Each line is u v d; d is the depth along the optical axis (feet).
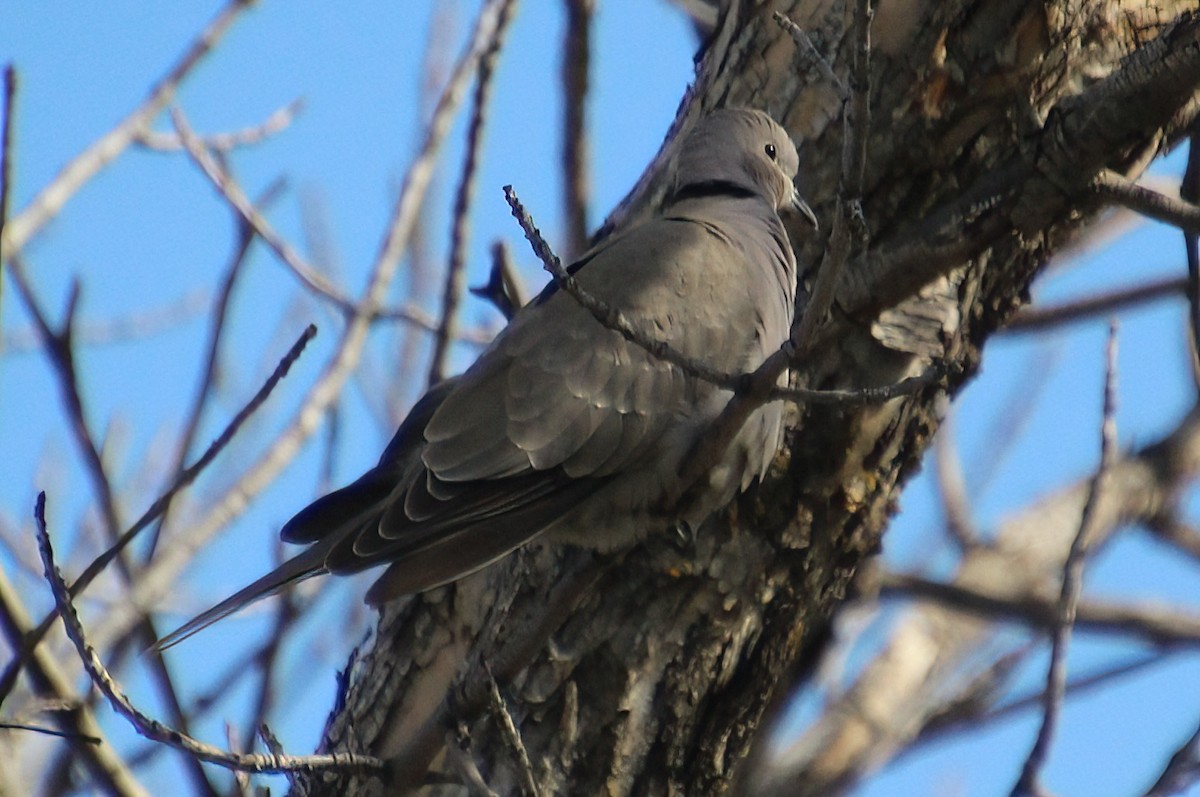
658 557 30.76
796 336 23.99
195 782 30.68
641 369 29.37
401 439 31.40
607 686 30.66
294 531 30.01
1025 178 30.04
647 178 35.83
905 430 31.83
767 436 29.01
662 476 29.48
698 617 30.91
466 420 29.22
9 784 27.76
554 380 29.48
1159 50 28.37
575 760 30.48
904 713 40.86
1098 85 29.27
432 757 25.96
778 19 26.43
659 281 30.12
